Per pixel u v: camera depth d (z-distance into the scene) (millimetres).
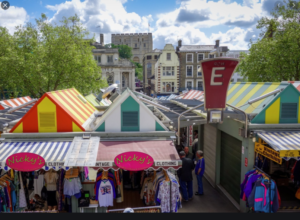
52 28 24047
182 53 49188
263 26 23266
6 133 7262
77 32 24688
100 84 26375
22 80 23188
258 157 8281
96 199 7078
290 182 9188
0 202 6738
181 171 9578
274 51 21438
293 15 21219
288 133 7461
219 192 10664
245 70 25047
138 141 7320
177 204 7160
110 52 47844
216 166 11109
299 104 7938
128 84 49062
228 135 10164
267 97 8352
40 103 7438
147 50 125625
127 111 7645
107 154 6570
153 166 6359
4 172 7844
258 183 7008
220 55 47969
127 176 9148
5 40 22844
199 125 13945
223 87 6738
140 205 7820
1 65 22047
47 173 7535
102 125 7625
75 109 8617
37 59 22328
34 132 7430
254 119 7848
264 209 6895
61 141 7195
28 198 7648
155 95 52594
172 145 7137
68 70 23156
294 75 21797
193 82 49844
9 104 13594
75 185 7062
